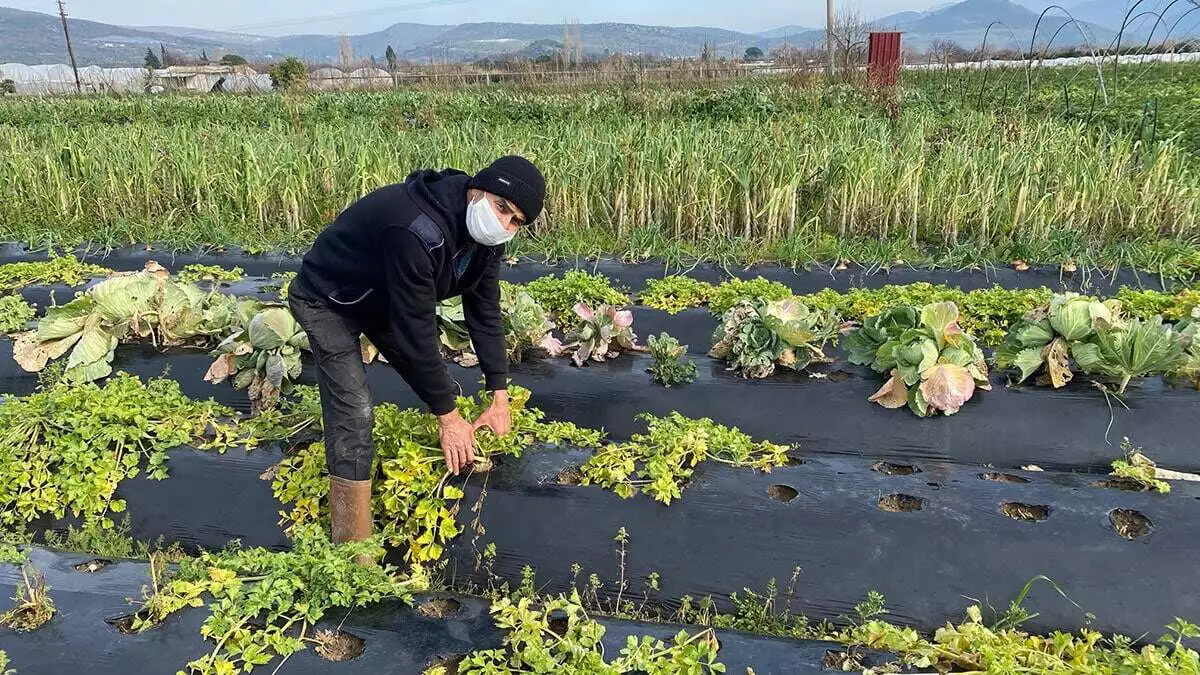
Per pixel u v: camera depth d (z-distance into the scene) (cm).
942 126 1352
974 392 539
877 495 443
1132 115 1503
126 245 1020
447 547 439
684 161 1020
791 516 431
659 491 436
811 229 993
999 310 672
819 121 1335
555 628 359
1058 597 391
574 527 437
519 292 639
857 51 2361
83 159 1157
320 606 345
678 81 2516
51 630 335
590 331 600
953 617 397
